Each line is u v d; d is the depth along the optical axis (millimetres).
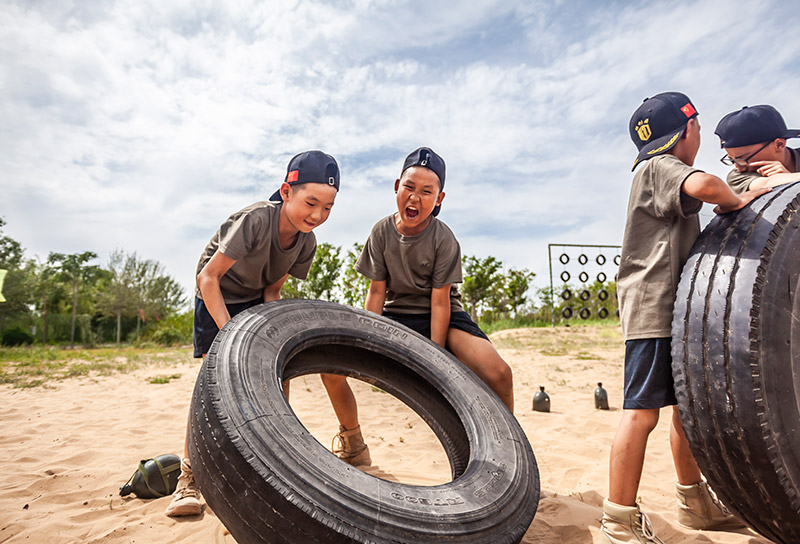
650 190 2373
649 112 2506
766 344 1899
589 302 24688
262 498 1681
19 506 2980
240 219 2863
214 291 2752
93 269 57625
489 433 2447
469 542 1785
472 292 26922
